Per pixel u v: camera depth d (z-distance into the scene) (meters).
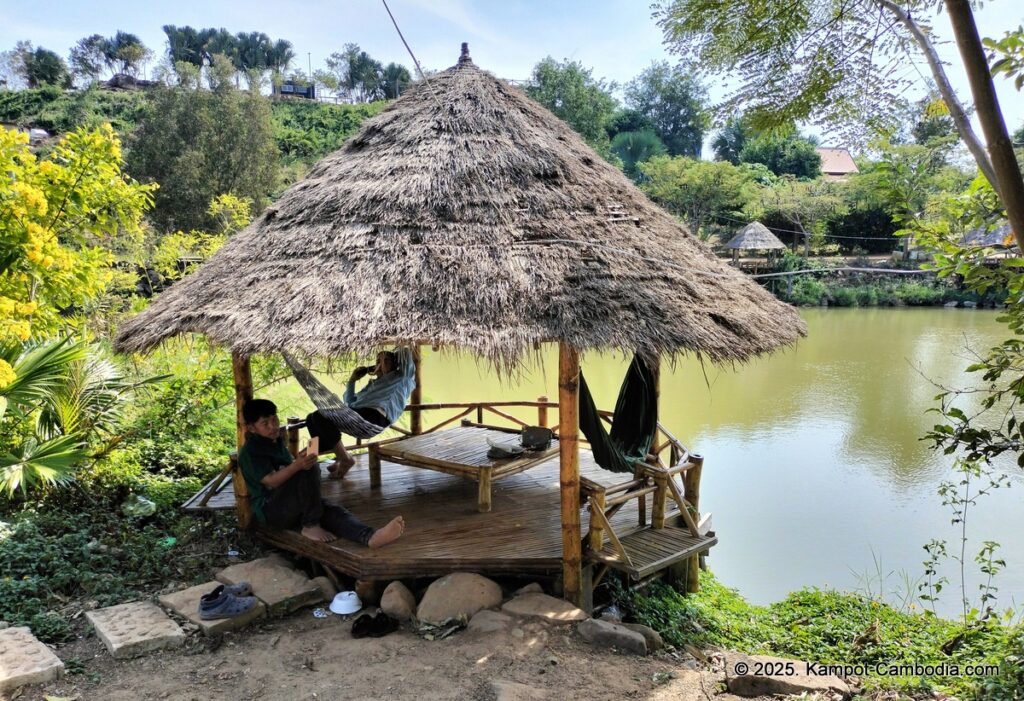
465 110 5.88
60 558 4.71
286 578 4.61
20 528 4.99
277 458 5.04
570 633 4.11
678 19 4.80
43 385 5.54
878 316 27.34
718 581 7.03
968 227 4.12
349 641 4.00
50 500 5.73
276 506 4.85
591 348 4.11
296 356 4.41
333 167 5.93
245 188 31.64
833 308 29.86
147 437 7.49
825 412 13.67
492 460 5.67
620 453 5.34
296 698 3.38
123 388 6.54
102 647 3.84
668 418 13.35
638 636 4.04
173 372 8.06
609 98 43.09
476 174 5.27
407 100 6.29
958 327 24.19
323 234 5.04
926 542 8.16
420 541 4.84
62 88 60.00
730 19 4.66
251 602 4.20
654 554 4.77
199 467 7.32
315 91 77.12
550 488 6.05
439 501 5.71
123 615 4.11
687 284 5.03
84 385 6.04
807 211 35.59
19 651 3.61
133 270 12.14
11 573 4.48
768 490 9.82
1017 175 2.93
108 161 7.50
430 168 5.33
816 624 5.55
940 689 4.07
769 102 4.83
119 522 5.55
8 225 6.44
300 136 51.25
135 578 4.72
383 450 5.93
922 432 12.30
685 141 51.97
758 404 14.28
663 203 38.12
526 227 4.94
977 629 4.99
